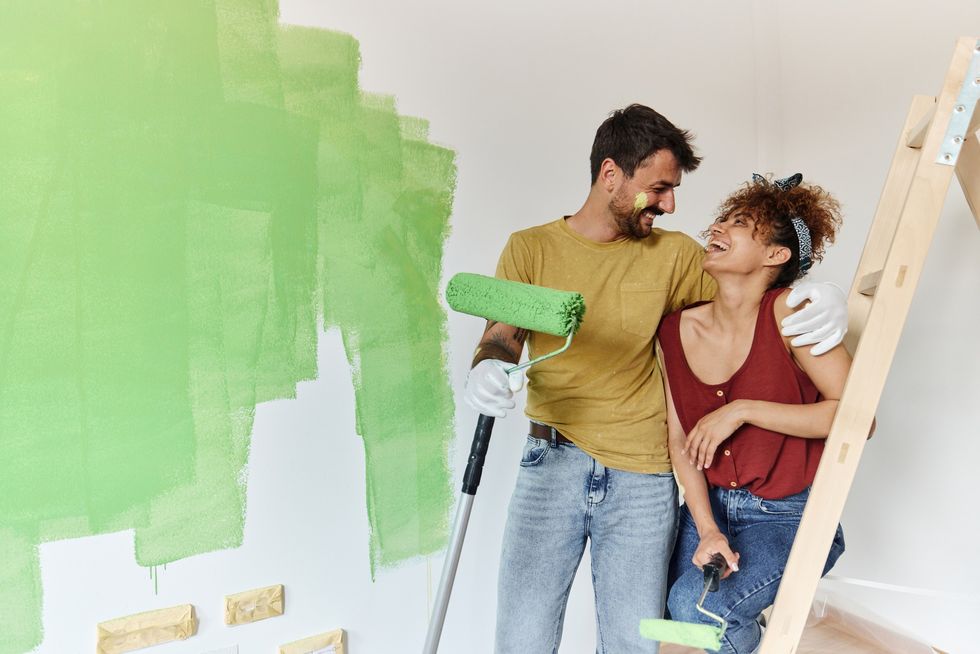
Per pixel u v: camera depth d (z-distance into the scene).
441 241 1.71
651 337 1.49
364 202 1.61
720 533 1.34
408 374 1.68
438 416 1.73
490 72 1.77
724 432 1.33
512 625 1.50
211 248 1.46
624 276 1.49
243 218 1.49
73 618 1.39
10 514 1.33
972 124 1.16
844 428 1.20
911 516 2.01
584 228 1.53
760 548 1.33
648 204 1.46
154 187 1.41
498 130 1.78
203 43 1.43
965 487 1.88
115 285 1.38
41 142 1.32
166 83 1.41
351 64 1.58
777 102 2.27
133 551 1.43
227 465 1.50
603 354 1.46
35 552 1.35
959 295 1.88
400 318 1.67
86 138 1.35
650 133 1.43
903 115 1.95
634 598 1.45
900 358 2.04
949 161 1.16
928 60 1.88
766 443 1.35
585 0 1.91
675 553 1.57
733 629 1.34
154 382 1.43
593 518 1.47
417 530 1.72
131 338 1.40
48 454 1.35
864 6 2.03
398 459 1.68
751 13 2.22
